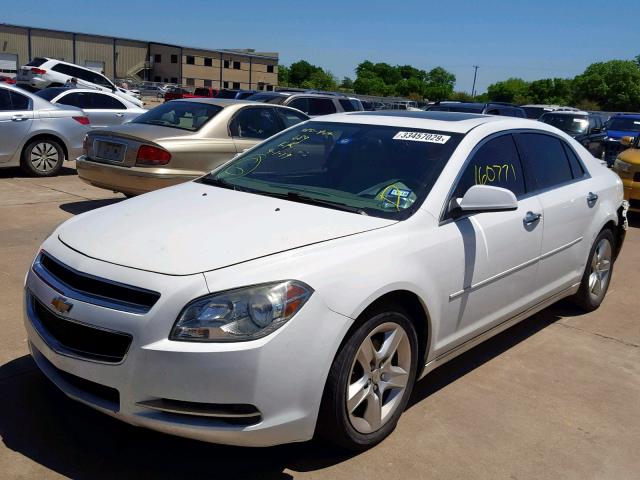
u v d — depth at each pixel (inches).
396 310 127.4
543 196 177.3
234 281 109.7
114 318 109.1
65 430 128.6
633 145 413.4
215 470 119.6
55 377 120.3
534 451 132.9
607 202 209.5
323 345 112.1
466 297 146.9
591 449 135.2
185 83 3489.2
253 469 120.5
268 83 3878.0
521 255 164.7
